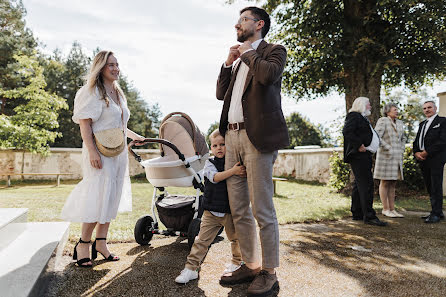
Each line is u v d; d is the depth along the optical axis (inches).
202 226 98.4
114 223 166.1
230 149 92.9
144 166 133.0
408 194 309.3
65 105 504.4
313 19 299.0
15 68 722.2
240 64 93.6
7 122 440.5
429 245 135.6
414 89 352.2
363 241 141.4
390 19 290.7
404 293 87.0
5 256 83.7
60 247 103.1
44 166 509.0
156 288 87.7
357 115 183.8
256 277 85.2
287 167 550.6
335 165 332.5
